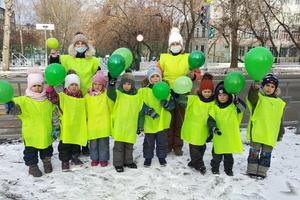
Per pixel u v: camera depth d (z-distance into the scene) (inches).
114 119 196.7
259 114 187.5
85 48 206.1
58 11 1642.5
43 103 184.4
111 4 1139.3
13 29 1785.2
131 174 191.9
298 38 1210.6
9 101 175.5
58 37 1644.9
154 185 180.1
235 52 1142.3
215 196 171.3
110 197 166.9
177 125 219.3
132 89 199.2
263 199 169.8
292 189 181.0
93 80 196.1
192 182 185.0
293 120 345.7
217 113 188.9
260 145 191.8
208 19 896.9
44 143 183.5
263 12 1043.9
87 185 178.2
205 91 193.2
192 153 197.9
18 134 276.7
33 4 1750.7
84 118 195.3
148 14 1125.1
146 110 197.3
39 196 166.1
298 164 213.6
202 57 203.6
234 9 1031.6
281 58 1860.2
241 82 182.1
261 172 192.5
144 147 203.6
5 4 933.2
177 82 193.2
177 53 218.7
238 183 185.9
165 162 206.4
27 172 192.2
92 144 199.3
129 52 200.2
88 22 1357.0
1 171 193.2
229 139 189.8
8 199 162.7
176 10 1117.1
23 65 1432.1
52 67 180.7
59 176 187.6
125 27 1140.5
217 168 196.1
